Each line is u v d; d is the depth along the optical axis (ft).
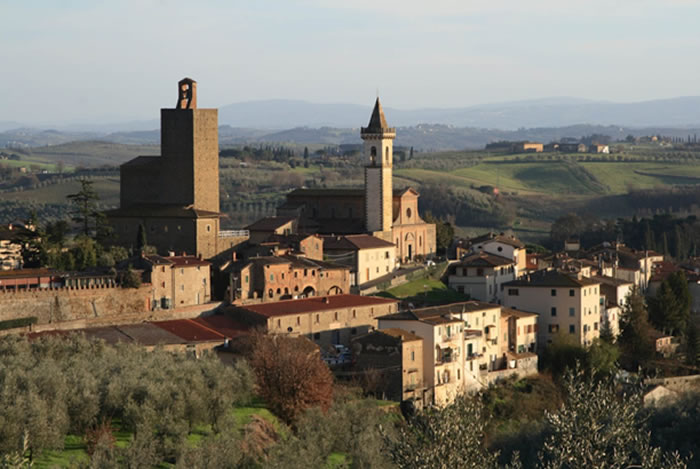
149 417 586.86
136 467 536.42
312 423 653.71
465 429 416.05
